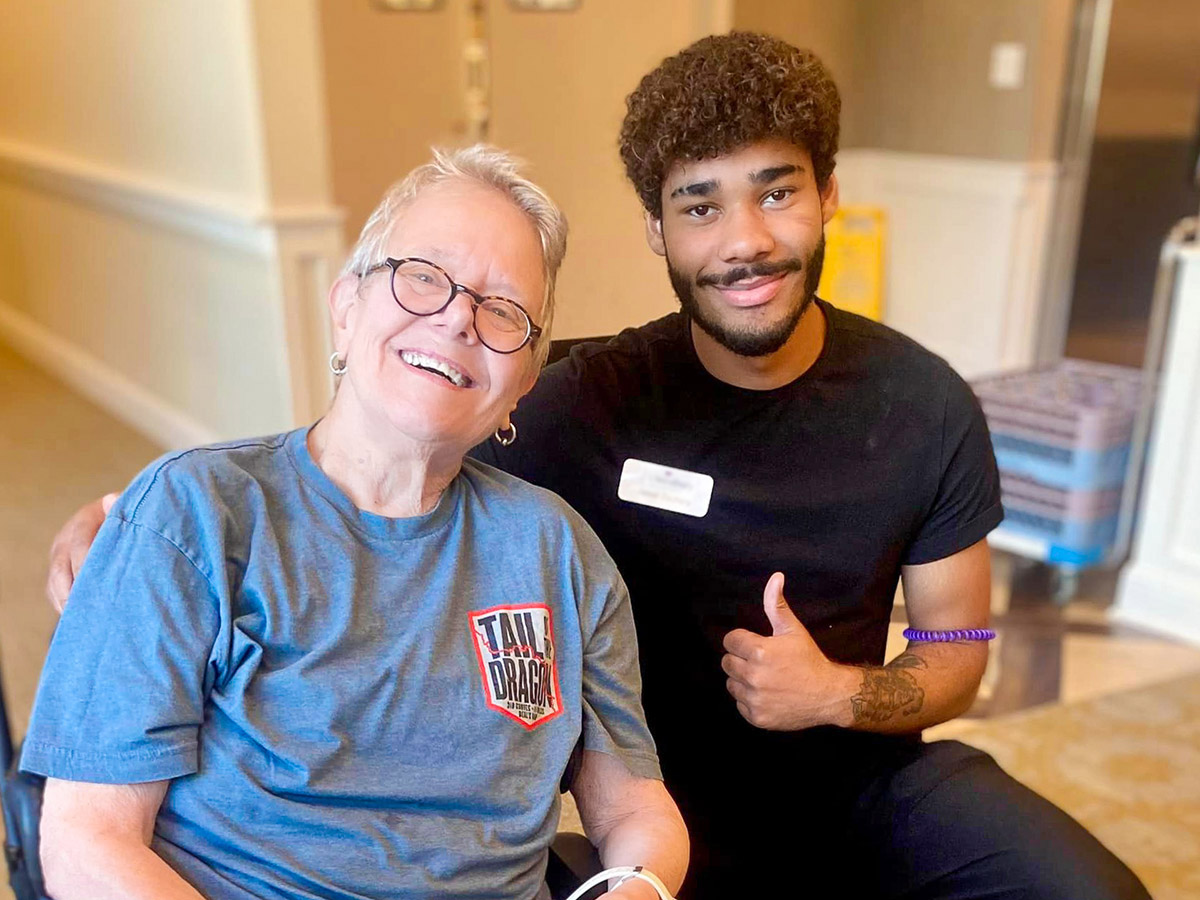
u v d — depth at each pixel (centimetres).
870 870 127
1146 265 368
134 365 404
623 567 126
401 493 95
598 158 134
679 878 99
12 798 122
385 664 90
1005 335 397
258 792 85
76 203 416
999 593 287
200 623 85
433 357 91
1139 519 298
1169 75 347
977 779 124
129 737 81
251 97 277
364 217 357
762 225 109
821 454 123
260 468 92
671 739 131
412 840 89
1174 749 221
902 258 429
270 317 299
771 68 106
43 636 246
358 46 339
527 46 360
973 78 388
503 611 97
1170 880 183
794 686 115
